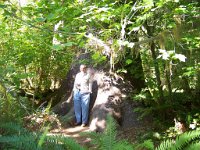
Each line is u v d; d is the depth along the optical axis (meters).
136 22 4.85
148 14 4.86
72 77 11.28
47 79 13.05
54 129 6.25
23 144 4.40
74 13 4.33
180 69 7.76
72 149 4.72
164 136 7.55
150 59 8.66
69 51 7.17
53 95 12.30
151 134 7.59
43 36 4.89
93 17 4.44
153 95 8.82
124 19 4.78
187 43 6.19
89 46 4.61
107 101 9.28
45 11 4.41
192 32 6.12
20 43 8.35
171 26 5.41
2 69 4.87
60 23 4.39
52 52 11.95
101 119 9.05
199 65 6.75
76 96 9.59
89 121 9.44
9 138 4.42
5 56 7.78
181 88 8.86
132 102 9.12
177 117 8.24
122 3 5.77
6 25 7.39
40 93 12.65
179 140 4.62
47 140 4.67
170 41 5.77
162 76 8.83
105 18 4.38
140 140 7.56
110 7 4.47
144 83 9.58
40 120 5.32
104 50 4.56
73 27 4.74
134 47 5.52
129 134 8.19
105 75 9.59
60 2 4.43
